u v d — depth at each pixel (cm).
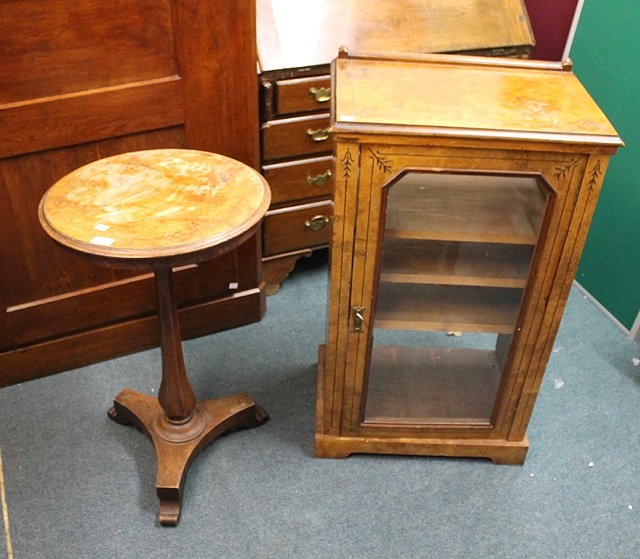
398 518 182
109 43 172
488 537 178
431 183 159
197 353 229
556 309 165
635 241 232
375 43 222
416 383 200
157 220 143
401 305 178
